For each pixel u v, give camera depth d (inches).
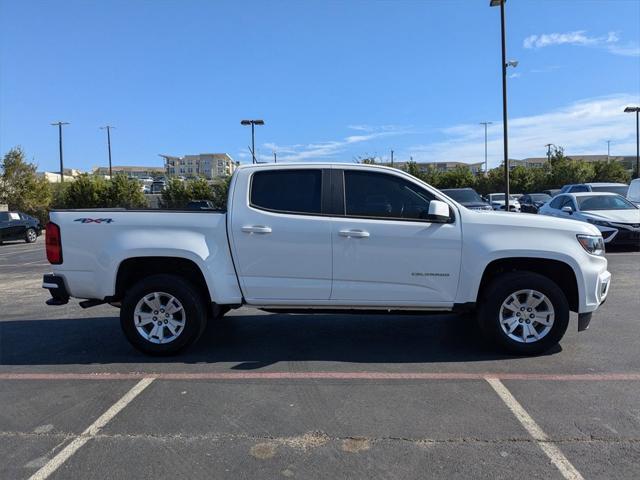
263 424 151.7
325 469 127.1
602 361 202.2
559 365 198.4
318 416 156.6
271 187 211.9
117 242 209.0
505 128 873.5
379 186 210.4
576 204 570.9
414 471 125.7
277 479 123.0
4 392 179.8
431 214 198.2
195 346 230.2
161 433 147.0
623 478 122.0
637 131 1633.9
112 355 219.5
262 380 187.2
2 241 954.1
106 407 165.6
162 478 124.0
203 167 5329.7
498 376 187.6
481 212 209.9
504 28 850.1
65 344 237.3
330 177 211.2
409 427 148.6
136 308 211.5
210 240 209.6
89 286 211.3
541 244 202.2
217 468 128.2
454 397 169.3
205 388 180.1
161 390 178.9
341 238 205.0
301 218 206.8
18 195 1413.6
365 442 140.3
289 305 210.5
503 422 151.0
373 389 177.3
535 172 2052.2
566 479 121.6
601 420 151.6
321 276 207.2
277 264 207.5
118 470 127.9
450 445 138.1
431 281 205.6
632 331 243.8
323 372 194.9
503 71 864.3
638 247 554.3
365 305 208.1
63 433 148.3
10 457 135.0
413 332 249.4
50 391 179.9
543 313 206.4
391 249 204.4
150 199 1849.2
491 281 211.0
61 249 211.5
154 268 220.4
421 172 2369.6
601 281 206.7
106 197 1706.4
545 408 160.1
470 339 235.5
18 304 335.0
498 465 128.0
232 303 210.5
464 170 2132.1
